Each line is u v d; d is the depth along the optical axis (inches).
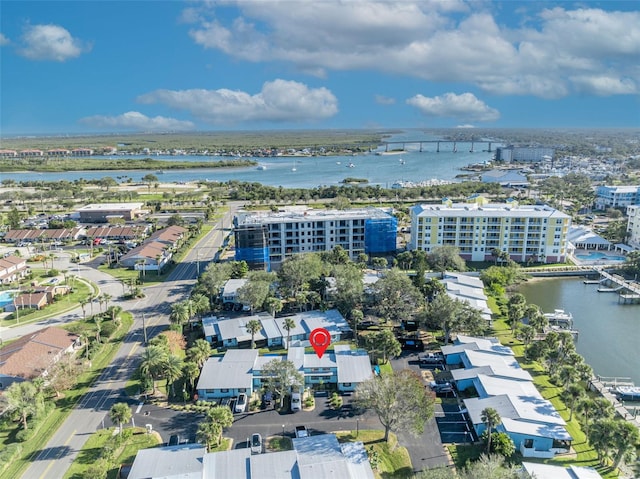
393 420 4077.3
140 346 5910.4
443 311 5871.1
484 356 5383.9
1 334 6284.5
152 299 7549.2
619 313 7372.1
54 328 5876.0
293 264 7377.0
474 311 6053.2
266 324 6259.8
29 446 4089.6
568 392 4670.3
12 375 4899.1
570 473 3622.0
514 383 4854.8
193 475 3540.8
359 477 3577.8
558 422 4200.3
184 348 5836.6
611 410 4131.4
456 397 4845.0
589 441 4047.7
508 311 6560.0
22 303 7091.5
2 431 4306.1
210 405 4677.7
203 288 6998.0
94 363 5477.4
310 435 4227.4
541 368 5457.7
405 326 6392.7
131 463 3868.1
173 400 4793.3
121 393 4904.0
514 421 4183.1
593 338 6491.1
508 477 3358.8
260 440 4082.2
